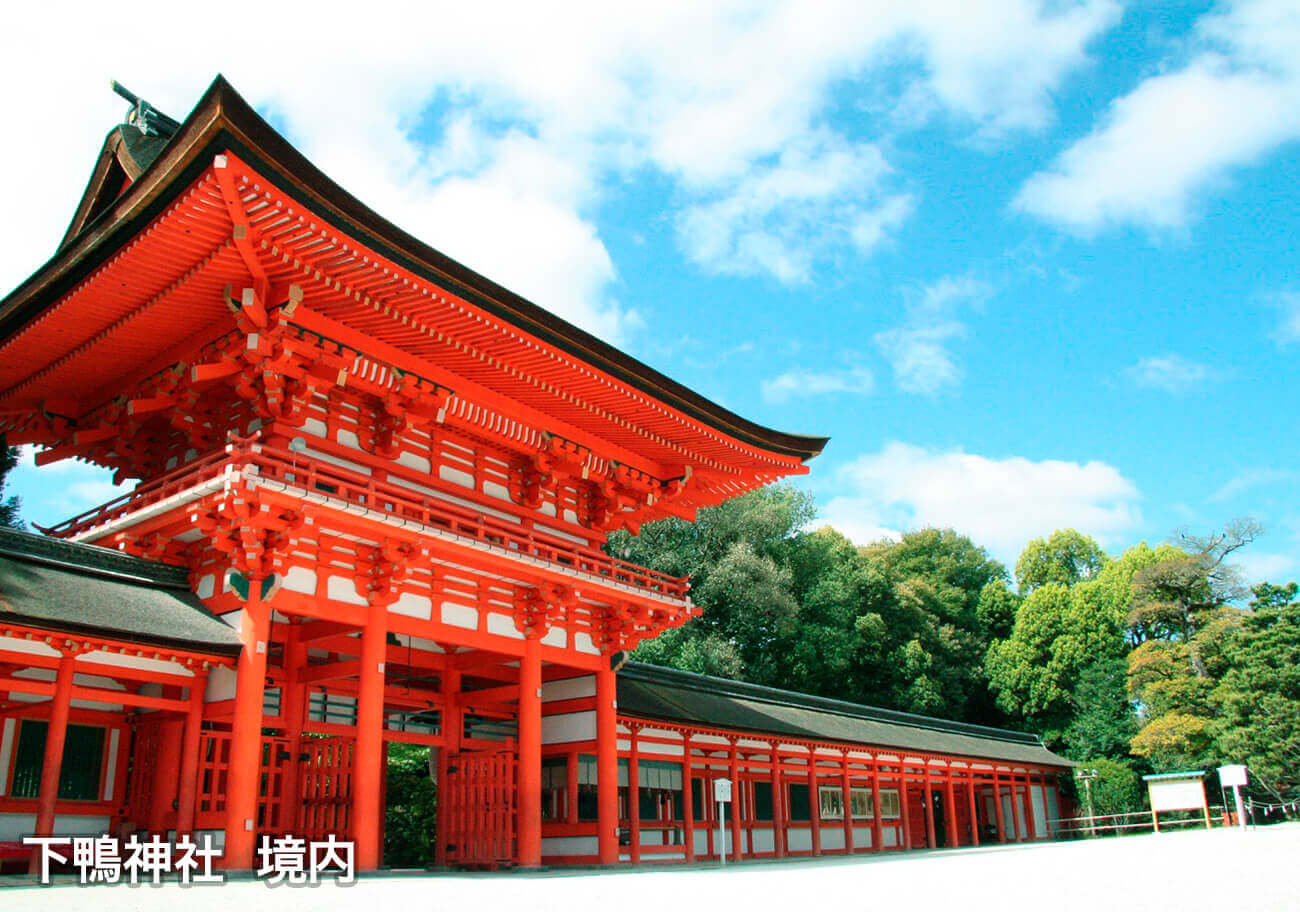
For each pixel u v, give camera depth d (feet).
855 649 188.03
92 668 51.01
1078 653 192.85
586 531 81.66
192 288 54.29
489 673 78.13
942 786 138.92
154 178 47.37
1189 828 157.38
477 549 64.80
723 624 173.06
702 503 91.86
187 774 54.03
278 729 65.72
